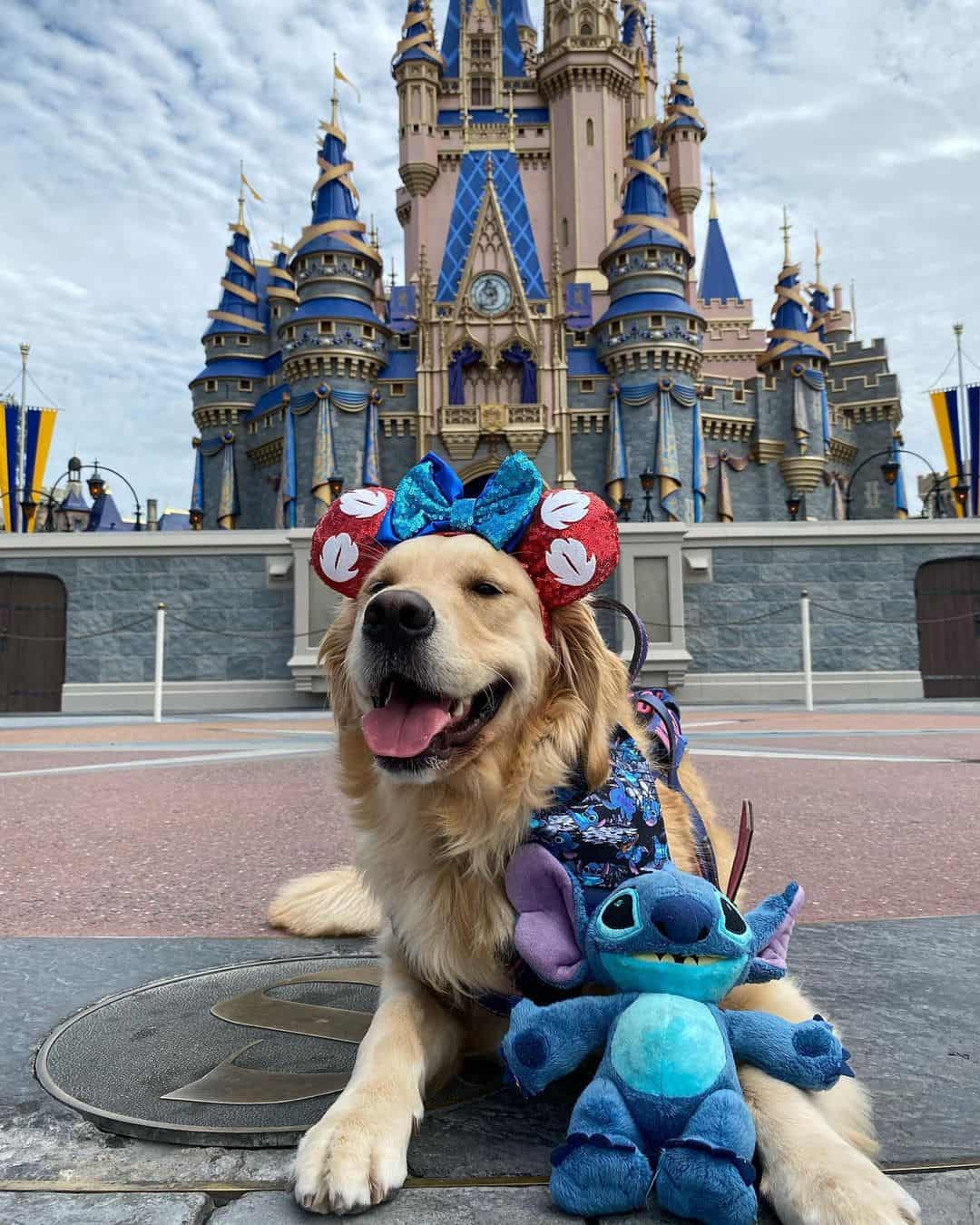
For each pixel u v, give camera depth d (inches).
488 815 79.1
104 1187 61.7
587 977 72.1
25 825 228.5
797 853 186.2
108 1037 89.6
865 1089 74.0
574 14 2753.4
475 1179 62.3
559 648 87.7
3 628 990.4
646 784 84.7
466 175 2479.1
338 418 2044.8
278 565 1000.9
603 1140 57.3
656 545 994.7
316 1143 60.2
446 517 94.0
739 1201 54.5
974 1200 58.6
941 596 1031.0
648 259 2123.5
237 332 2450.8
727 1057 61.9
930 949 118.8
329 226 2063.2
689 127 3031.5
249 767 368.5
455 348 2118.6
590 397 2169.0
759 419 2507.4
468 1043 85.0
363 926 127.5
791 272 2581.2
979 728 571.2
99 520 2006.6
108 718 880.3
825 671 1021.2
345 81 2196.1
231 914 142.9
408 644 77.7
